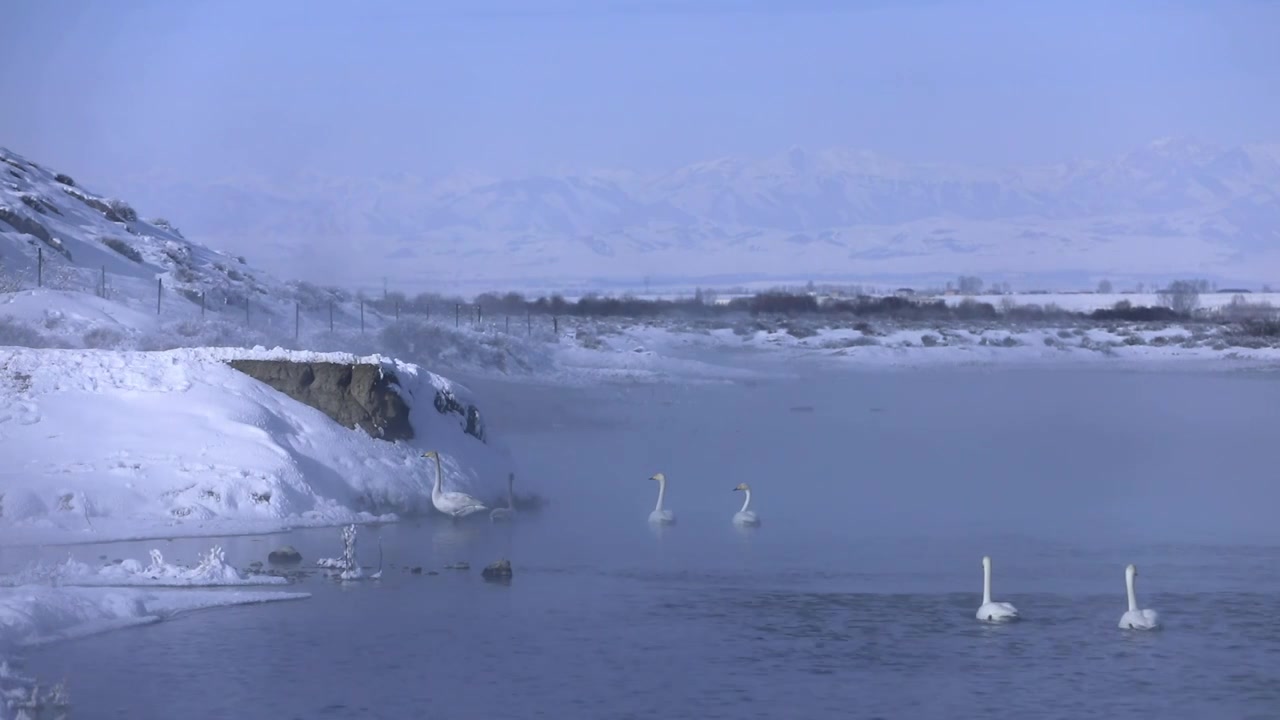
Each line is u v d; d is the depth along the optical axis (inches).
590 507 2529.5
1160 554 2113.7
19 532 1925.4
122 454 2119.8
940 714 1322.6
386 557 1969.7
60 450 2114.9
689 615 1673.2
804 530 2313.0
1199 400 4982.8
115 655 1438.2
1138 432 3919.8
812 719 1306.6
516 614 1657.2
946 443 3622.0
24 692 1302.9
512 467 2642.7
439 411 2564.0
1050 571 1978.3
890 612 1711.4
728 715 1311.5
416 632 1565.0
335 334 4566.9
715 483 2866.6
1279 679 1427.2
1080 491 2775.6
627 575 1908.2
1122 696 1379.2
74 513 1995.6
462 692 1363.2
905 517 2452.0
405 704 1328.7
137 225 5925.2
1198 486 2878.9
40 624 1491.1
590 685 1398.9
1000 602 1722.4
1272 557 2092.8
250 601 1662.2
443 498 2271.2
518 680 1401.3
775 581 1877.5
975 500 2667.3
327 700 1331.2
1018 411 4500.5
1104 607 1748.3
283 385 2390.5
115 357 2348.7
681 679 1419.8
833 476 2984.7
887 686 1409.9
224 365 2379.4
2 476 2022.6
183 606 1621.6
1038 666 1476.4
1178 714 1325.0
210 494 2081.7
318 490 2197.3
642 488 2775.6
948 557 2071.9
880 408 4549.7
